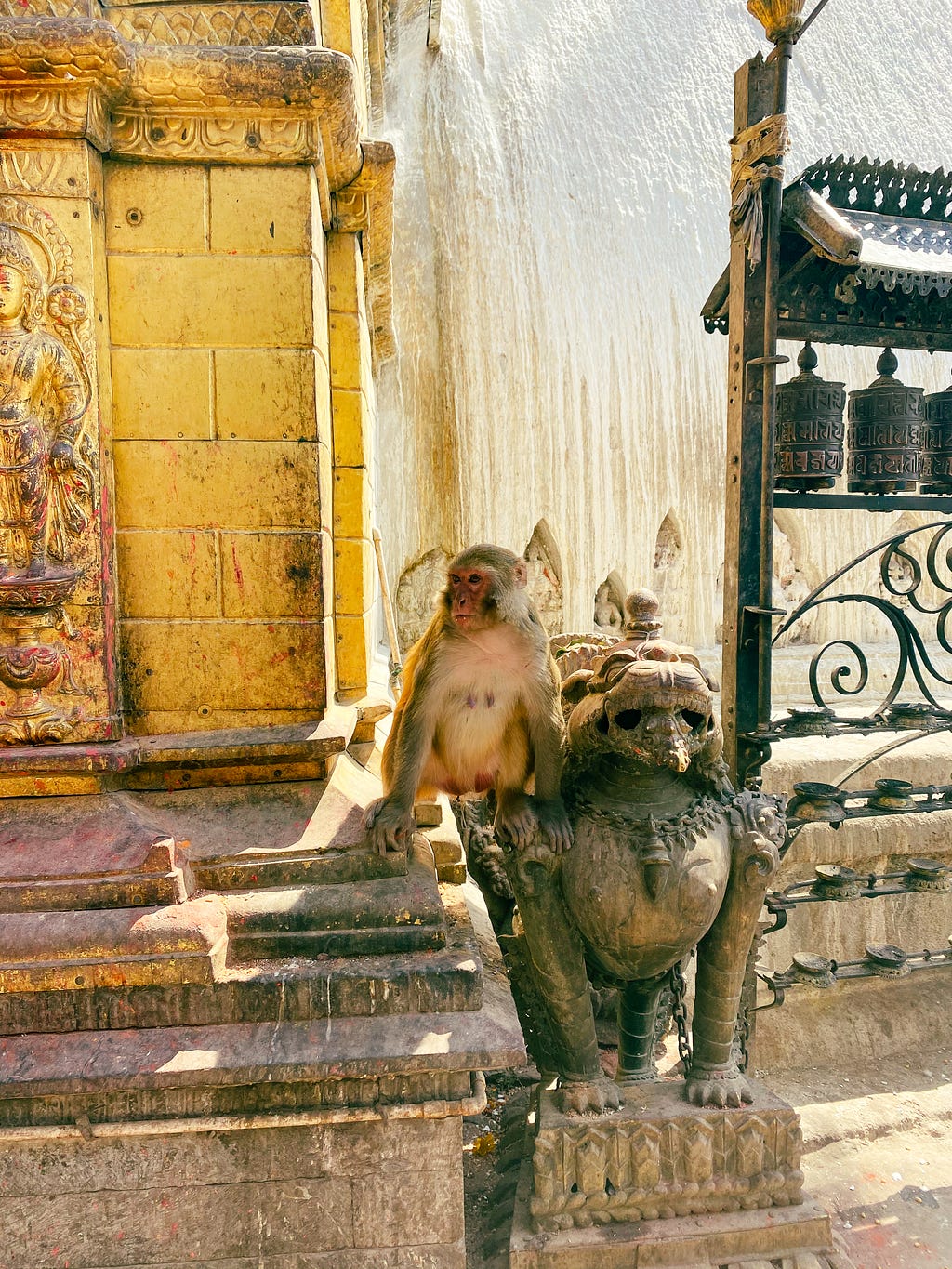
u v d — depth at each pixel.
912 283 3.06
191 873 2.35
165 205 2.44
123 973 2.11
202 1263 2.15
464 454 5.93
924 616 7.04
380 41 5.23
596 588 6.31
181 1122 2.09
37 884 2.20
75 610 2.40
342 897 2.34
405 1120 2.17
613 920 2.52
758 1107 2.63
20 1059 2.03
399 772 2.56
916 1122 3.45
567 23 6.61
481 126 6.02
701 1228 2.51
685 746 2.39
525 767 2.78
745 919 2.69
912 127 7.83
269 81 2.35
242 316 2.48
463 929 2.44
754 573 3.24
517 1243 2.47
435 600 2.82
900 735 4.55
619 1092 2.69
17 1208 2.11
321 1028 2.14
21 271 2.29
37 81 2.23
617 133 6.48
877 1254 2.76
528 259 6.02
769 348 3.09
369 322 4.31
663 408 6.41
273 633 2.56
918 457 3.47
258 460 2.52
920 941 4.36
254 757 2.49
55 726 2.41
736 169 3.13
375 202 3.54
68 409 2.34
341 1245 2.18
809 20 2.99
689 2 7.17
